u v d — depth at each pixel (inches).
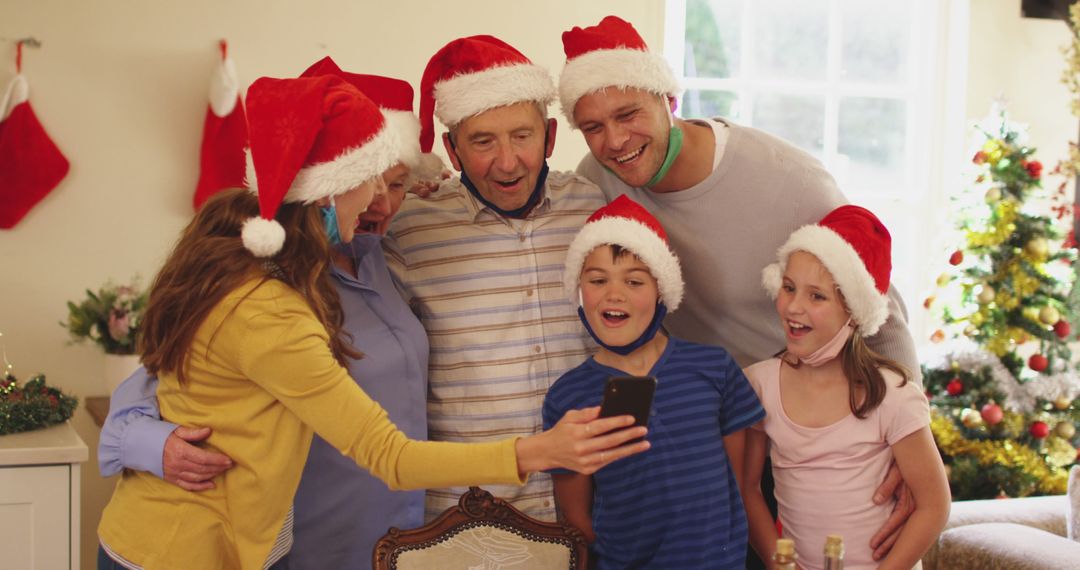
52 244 132.7
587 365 75.7
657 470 71.5
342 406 58.9
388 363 74.6
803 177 82.7
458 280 81.2
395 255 82.8
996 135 150.7
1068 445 146.0
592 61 76.6
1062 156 171.3
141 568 62.3
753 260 83.0
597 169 90.1
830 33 167.9
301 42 140.5
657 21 154.6
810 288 74.8
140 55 134.3
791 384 77.7
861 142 170.1
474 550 71.7
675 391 73.3
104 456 65.3
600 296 73.3
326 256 62.5
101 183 134.0
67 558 99.9
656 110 78.0
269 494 62.2
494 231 81.6
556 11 150.1
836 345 75.2
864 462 75.4
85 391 135.1
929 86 169.9
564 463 56.3
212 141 134.1
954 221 153.7
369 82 80.7
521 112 76.4
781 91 166.7
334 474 73.7
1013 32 168.7
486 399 80.4
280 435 62.1
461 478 57.8
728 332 86.7
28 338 132.6
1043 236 148.5
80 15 132.3
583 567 72.7
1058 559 95.4
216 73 133.8
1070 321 152.8
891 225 171.0
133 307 127.2
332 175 61.2
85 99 133.0
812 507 76.1
